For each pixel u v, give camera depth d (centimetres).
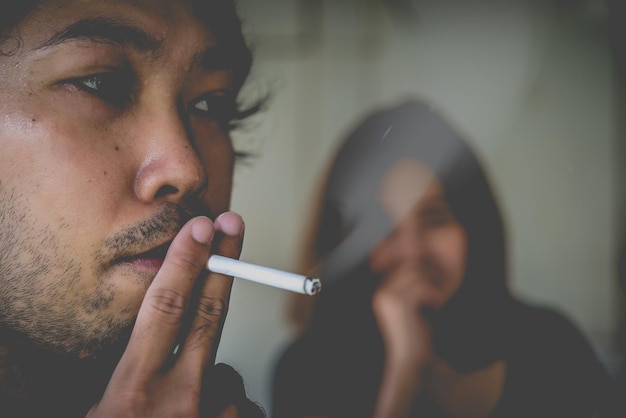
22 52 74
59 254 73
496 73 351
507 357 182
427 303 184
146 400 72
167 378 75
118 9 76
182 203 79
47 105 74
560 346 186
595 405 182
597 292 335
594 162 340
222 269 76
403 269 187
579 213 341
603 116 339
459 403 180
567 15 339
